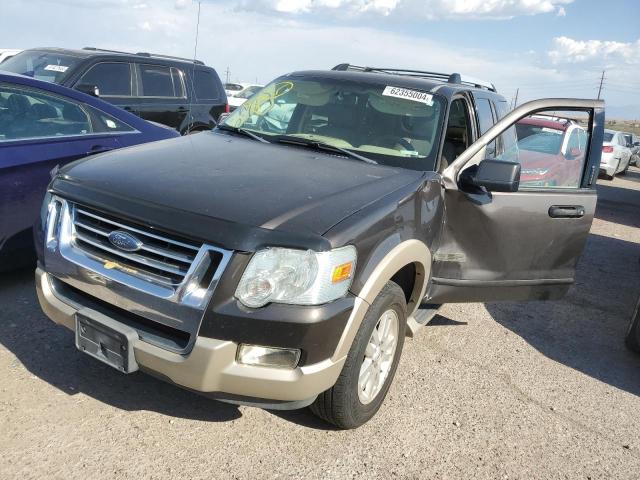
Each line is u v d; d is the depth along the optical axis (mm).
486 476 2824
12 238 3934
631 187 18062
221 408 3047
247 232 2363
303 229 2436
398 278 3377
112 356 2543
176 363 2379
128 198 2605
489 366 3979
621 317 5355
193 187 2693
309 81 4199
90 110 4633
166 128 5328
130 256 2543
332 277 2426
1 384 2990
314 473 2662
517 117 3643
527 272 3838
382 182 3117
